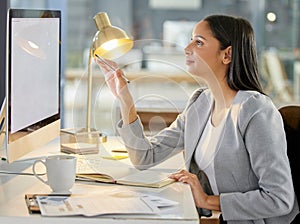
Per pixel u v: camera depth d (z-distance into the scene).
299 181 2.19
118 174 2.03
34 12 2.19
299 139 2.23
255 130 2.07
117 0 5.02
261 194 2.03
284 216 2.11
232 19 2.21
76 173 2.04
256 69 2.22
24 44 2.08
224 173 2.13
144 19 5.05
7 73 1.93
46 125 2.33
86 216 1.61
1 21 3.16
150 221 1.61
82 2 5.00
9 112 1.94
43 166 2.21
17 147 2.02
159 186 1.94
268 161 2.04
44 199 1.75
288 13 4.91
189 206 1.73
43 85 2.29
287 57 4.93
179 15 5.04
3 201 1.76
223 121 2.15
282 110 2.33
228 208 2.02
